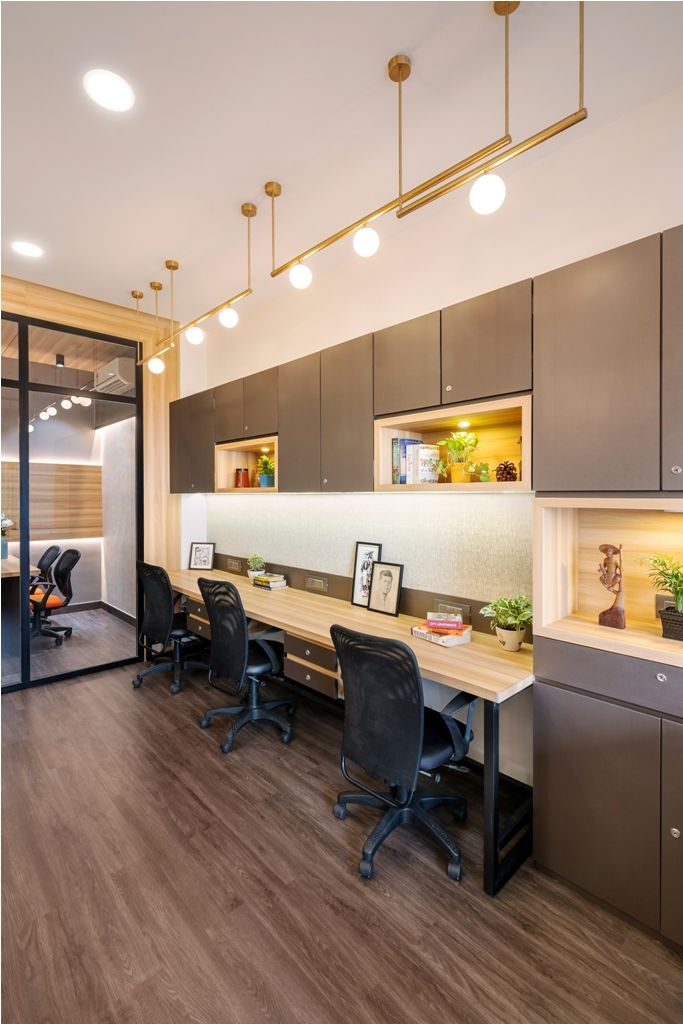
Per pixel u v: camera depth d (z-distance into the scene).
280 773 2.54
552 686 1.82
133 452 4.33
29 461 3.81
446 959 1.52
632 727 1.61
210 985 1.43
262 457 3.74
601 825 1.69
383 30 1.58
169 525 4.41
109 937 1.59
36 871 1.86
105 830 2.10
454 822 2.19
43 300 3.63
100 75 1.74
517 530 2.35
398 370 2.39
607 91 1.85
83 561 4.58
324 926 1.64
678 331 1.50
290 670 2.67
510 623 2.14
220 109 1.90
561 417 1.78
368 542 3.07
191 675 3.96
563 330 1.77
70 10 1.49
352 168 2.28
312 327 3.43
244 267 3.24
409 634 2.42
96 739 2.88
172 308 3.78
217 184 2.38
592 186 2.06
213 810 2.24
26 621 3.66
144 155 2.16
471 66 1.72
